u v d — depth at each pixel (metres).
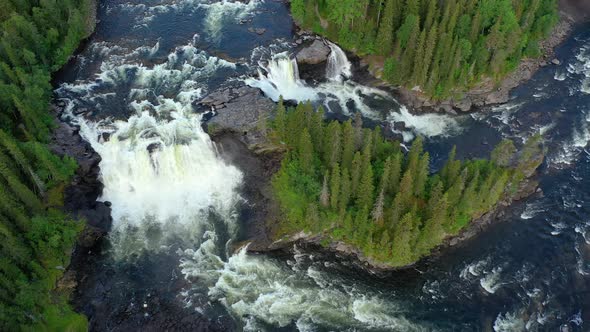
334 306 85.50
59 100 110.25
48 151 92.56
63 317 81.38
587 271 89.50
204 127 103.44
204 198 99.62
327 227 90.94
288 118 96.38
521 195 99.62
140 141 100.81
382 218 86.12
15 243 79.38
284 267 90.31
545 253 91.88
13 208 81.88
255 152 100.69
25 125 99.44
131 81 114.94
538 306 85.00
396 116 115.50
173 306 84.56
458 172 89.00
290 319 83.50
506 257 91.25
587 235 94.44
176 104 108.81
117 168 99.38
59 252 86.62
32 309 77.88
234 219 96.19
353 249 90.81
